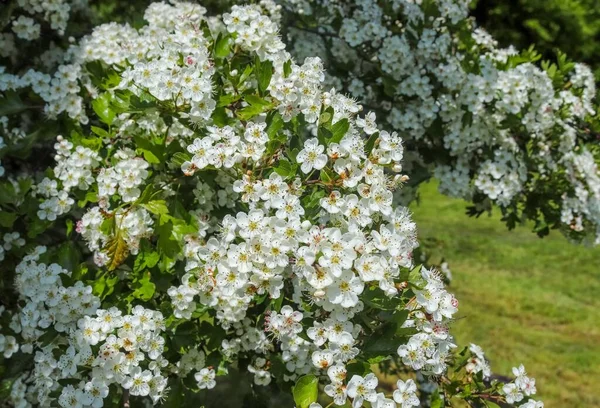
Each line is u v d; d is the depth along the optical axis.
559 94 4.10
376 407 2.01
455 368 2.76
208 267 2.21
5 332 2.94
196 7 3.69
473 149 3.84
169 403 2.60
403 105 3.83
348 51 3.96
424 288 2.13
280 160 2.23
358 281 2.01
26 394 2.95
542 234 4.02
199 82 2.50
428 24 3.88
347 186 2.18
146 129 2.96
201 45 2.70
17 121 3.63
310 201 2.24
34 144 3.42
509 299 7.89
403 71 3.73
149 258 2.64
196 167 2.36
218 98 2.65
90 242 2.79
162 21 3.53
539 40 14.54
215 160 2.34
